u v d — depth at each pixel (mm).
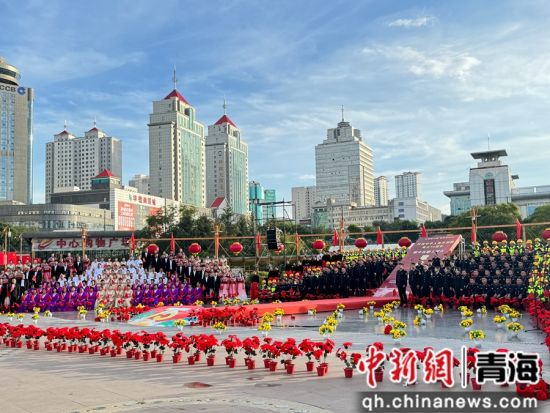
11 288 32375
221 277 34281
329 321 17625
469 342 16750
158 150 183250
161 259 35719
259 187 158625
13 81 174125
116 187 167250
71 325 24359
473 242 34500
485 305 27469
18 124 173375
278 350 12547
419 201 197250
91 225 150125
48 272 34188
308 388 10914
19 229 108625
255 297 35344
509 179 164375
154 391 10961
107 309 28922
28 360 15461
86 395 10734
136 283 33656
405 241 36969
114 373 13055
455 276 28703
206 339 13906
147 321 24375
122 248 69062
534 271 26516
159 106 188625
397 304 29219
